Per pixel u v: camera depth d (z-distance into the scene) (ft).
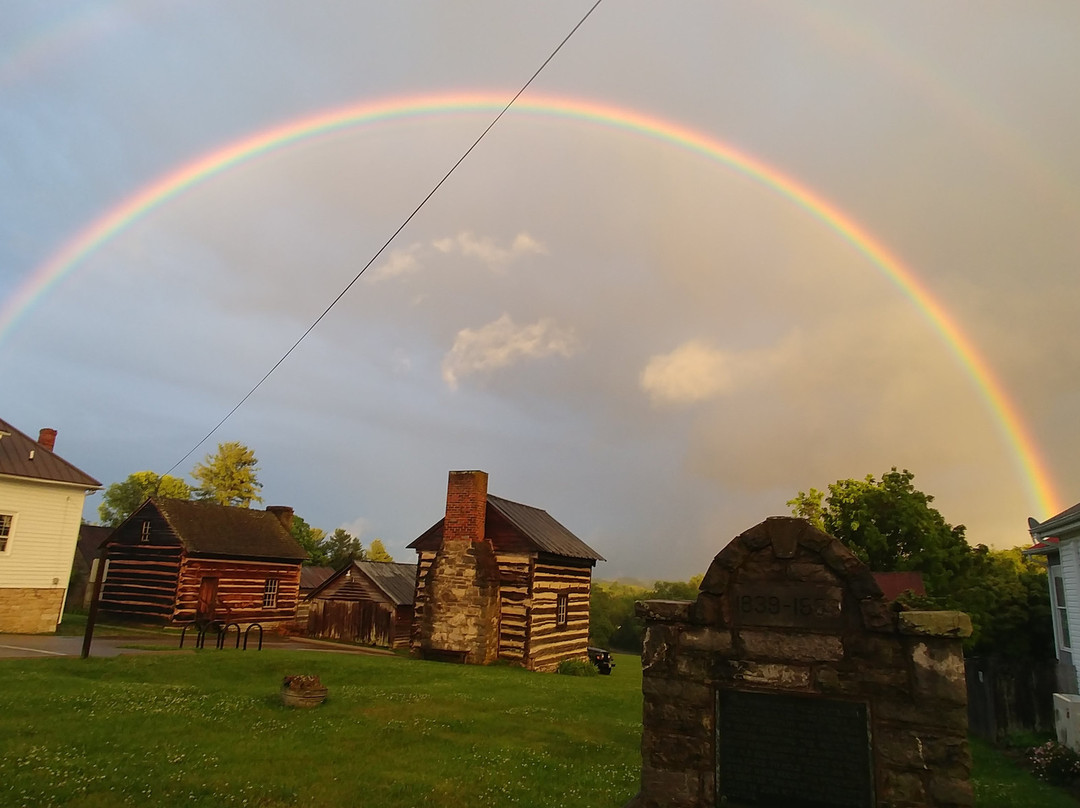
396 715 41.01
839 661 21.39
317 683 42.60
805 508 108.27
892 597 75.82
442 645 82.94
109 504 225.35
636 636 232.94
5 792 22.93
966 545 101.86
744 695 22.21
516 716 43.75
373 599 111.86
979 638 63.16
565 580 93.25
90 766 26.45
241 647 81.61
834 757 20.89
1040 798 33.14
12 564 83.87
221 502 220.23
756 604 22.65
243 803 24.32
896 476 105.19
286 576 124.47
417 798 26.12
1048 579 66.49
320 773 28.32
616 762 34.24
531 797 27.25
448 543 85.92
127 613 108.78
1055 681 50.26
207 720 35.78
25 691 39.60
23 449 88.84
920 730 20.22
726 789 21.80
